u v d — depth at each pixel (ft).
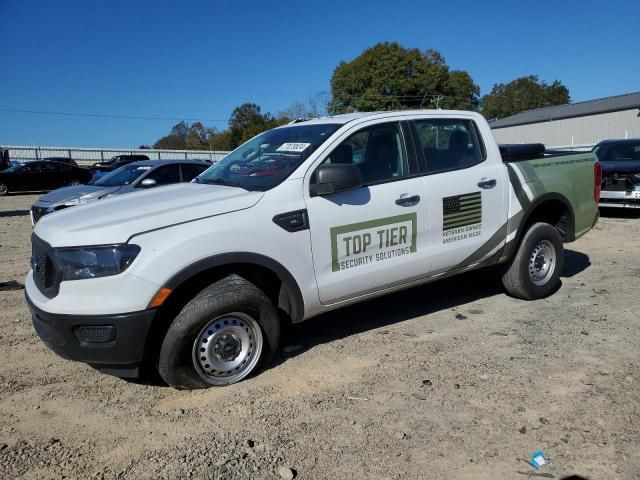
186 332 11.53
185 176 35.09
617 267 23.47
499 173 16.71
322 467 9.52
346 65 203.92
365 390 12.33
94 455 9.95
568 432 10.49
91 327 10.98
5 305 18.93
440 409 11.44
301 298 13.09
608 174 36.83
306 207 13.00
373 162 14.53
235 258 11.91
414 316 17.40
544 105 290.35
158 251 11.16
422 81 195.00
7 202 66.44
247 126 268.41
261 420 11.09
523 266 17.92
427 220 14.99
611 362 13.62
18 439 10.48
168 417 11.25
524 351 14.39
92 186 34.53
